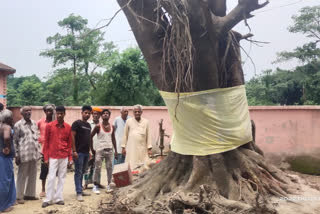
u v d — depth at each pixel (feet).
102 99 90.02
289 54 96.84
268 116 34.83
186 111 20.16
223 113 20.12
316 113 33.24
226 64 21.45
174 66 19.66
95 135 27.40
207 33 18.69
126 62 88.22
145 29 19.97
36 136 24.04
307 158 33.27
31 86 105.60
